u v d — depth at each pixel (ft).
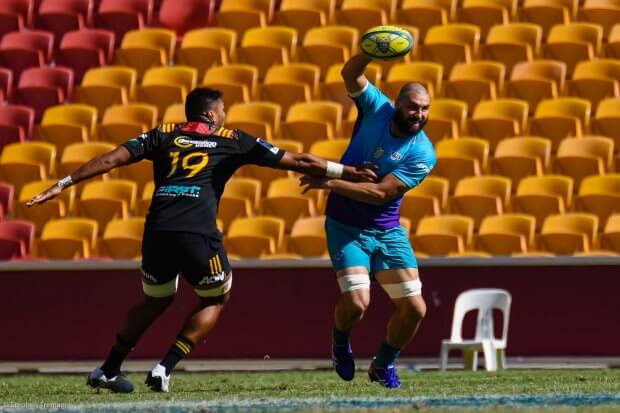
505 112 206.59
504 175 197.77
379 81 216.13
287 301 162.30
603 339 159.33
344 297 95.09
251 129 205.67
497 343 153.58
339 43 223.10
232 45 224.94
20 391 110.32
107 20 233.55
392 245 96.68
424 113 94.38
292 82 214.69
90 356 163.43
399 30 96.84
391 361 101.14
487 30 227.20
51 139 211.20
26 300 164.14
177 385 117.50
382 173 95.76
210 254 93.86
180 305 162.81
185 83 218.59
